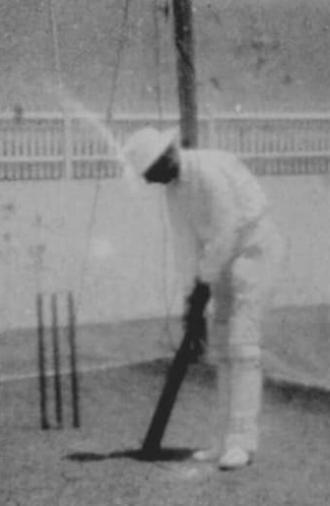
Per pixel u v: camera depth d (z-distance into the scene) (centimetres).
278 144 888
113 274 840
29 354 697
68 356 693
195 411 569
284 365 635
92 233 856
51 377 646
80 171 877
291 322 727
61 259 853
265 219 495
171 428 543
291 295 792
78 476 472
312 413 555
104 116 895
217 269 491
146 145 495
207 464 491
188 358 509
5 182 862
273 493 452
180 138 664
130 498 446
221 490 455
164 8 770
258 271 492
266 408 560
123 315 816
